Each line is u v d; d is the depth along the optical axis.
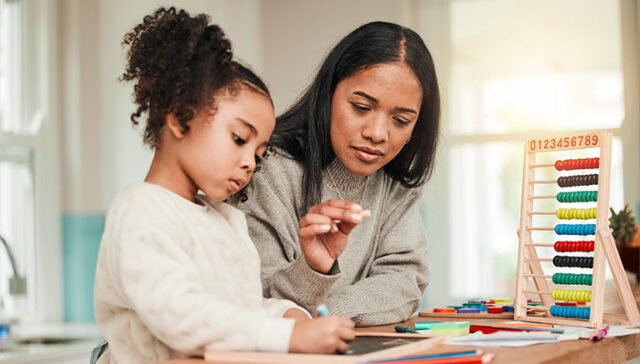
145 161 3.48
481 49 4.29
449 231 4.21
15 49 3.44
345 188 1.40
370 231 1.42
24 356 2.45
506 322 1.28
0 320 3.00
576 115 4.11
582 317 1.28
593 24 4.09
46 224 3.45
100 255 0.95
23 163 3.42
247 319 0.85
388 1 4.27
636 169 3.97
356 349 0.89
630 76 4.01
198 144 0.96
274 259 1.31
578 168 1.35
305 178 1.35
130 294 0.86
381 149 1.29
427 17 4.35
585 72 4.10
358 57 1.26
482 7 4.29
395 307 1.31
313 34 4.41
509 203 4.15
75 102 3.50
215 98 0.95
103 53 3.55
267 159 1.35
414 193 1.51
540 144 1.40
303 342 0.83
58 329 3.20
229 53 0.97
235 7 4.23
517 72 4.22
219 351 0.84
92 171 3.54
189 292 0.85
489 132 4.23
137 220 0.90
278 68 4.46
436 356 0.84
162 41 0.98
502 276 4.15
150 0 3.61
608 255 1.27
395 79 1.25
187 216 0.96
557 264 1.36
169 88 0.95
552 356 0.89
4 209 3.37
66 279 3.50
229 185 0.98
